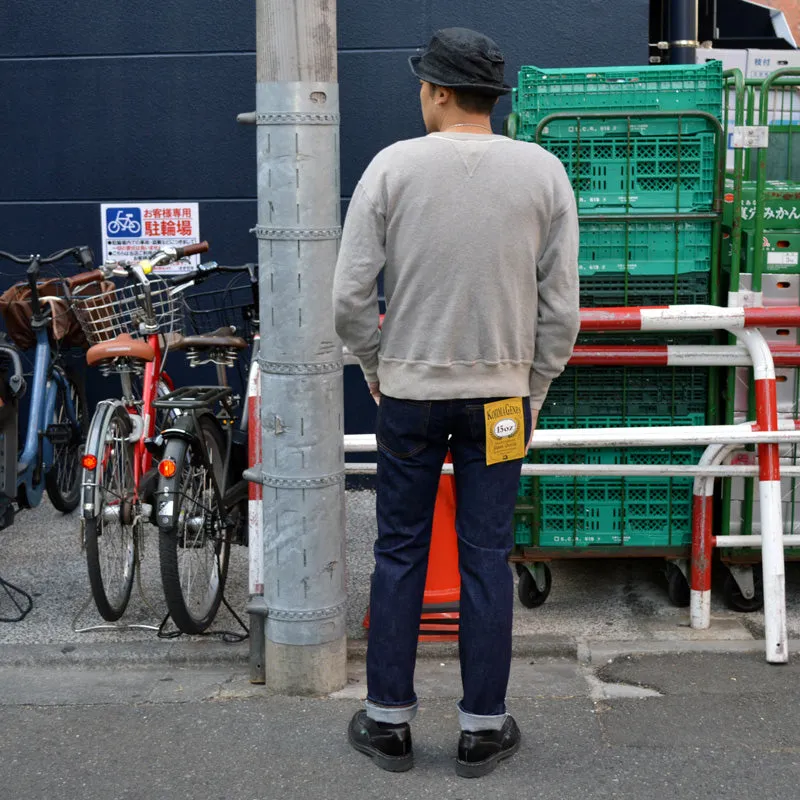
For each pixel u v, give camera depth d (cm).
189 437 397
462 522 308
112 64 568
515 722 335
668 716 349
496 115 557
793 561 466
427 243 289
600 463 424
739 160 403
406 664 319
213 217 580
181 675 391
